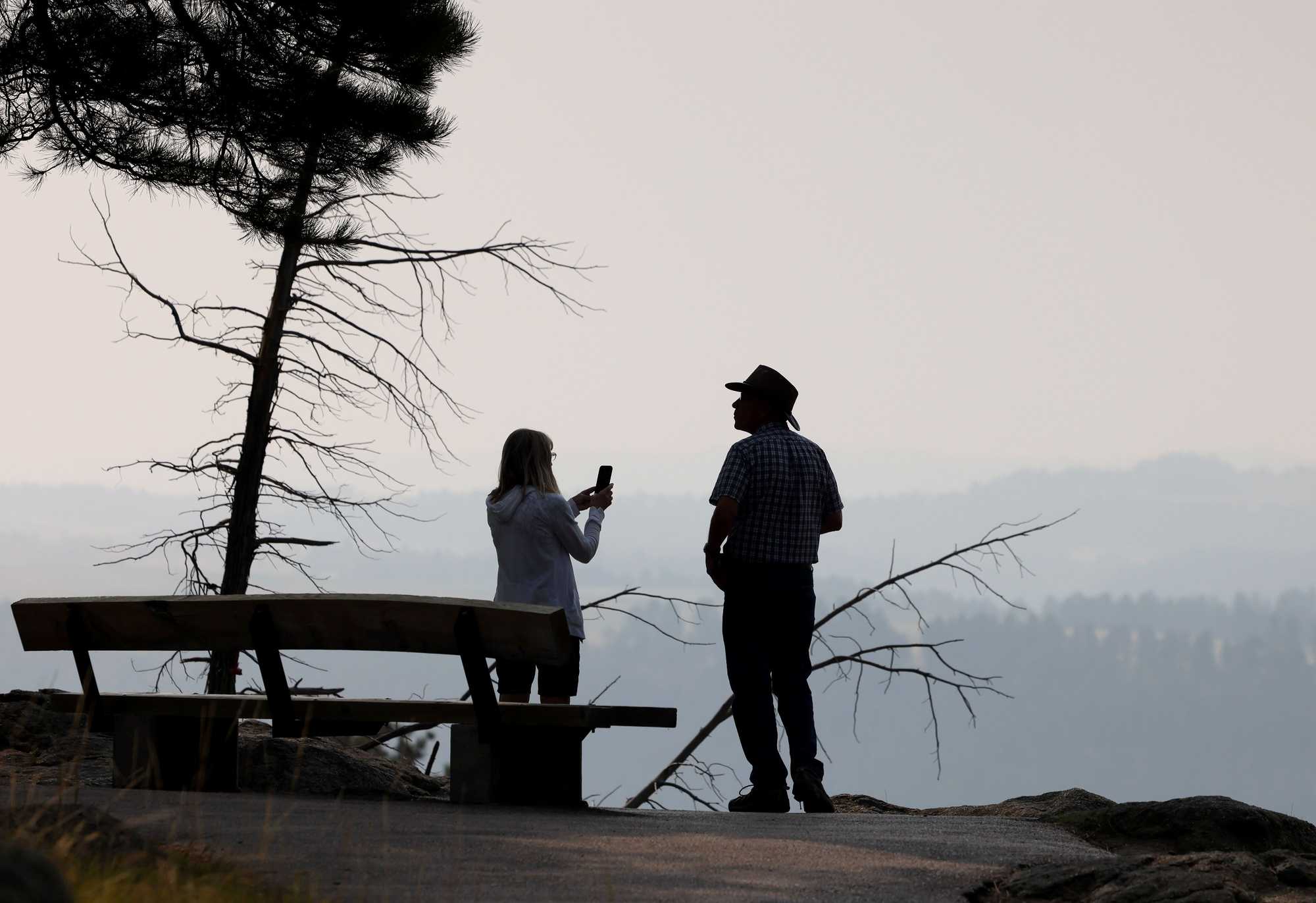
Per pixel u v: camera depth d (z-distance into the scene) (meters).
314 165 26.59
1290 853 11.01
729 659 16.39
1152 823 12.98
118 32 22.61
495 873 9.24
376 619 13.30
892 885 9.43
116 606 14.41
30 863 4.76
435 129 25.50
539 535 15.73
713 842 11.03
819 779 15.83
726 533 16.12
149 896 7.24
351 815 11.73
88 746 16.36
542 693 15.96
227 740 15.12
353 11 23.38
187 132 24.20
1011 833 12.62
